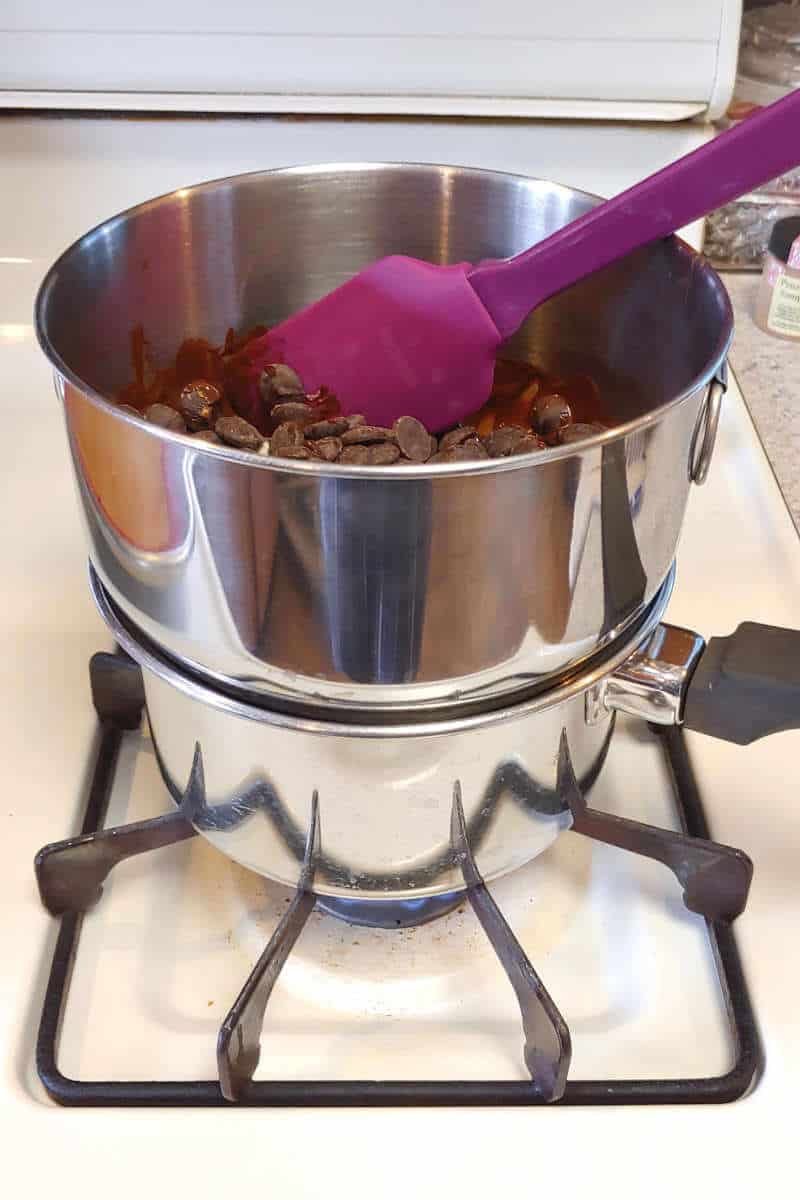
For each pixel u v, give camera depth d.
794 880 0.59
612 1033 0.56
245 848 0.57
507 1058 0.55
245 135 0.79
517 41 0.75
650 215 0.56
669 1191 0.49
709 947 0.58
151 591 0.51
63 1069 0.54
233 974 0.58
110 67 0.75
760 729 0.56
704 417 0.52
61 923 0.58
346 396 0.63
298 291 0.67
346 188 0.64
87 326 0.59
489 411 0.67
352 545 0.46
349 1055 0.55
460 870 0.56
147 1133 0.51
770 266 0.88
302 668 0.50
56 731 0.65
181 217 0.62
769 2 0.89
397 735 0.51
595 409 0.66
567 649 0.51
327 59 0.75
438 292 0.60
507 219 0.63
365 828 0.55
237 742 0.54
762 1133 0.51
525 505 0.46
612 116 0.77
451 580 0.47
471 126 0.79
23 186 0.80
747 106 0.85
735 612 0.70
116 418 0.47
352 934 0.60
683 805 0.62
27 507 0.77
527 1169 0.50
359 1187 0.49
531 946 0.59
